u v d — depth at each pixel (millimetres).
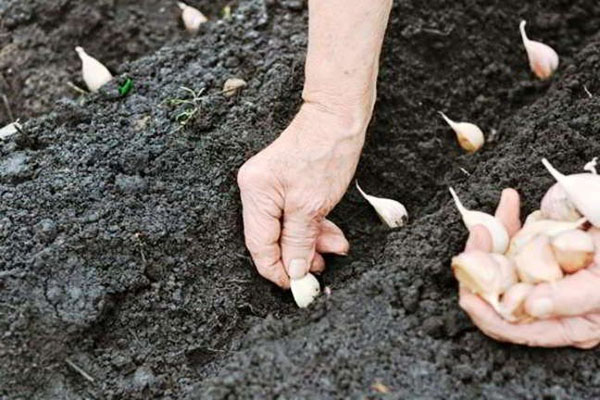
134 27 1317
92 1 1318
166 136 1118
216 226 1073
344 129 1007
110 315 1032
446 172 1186
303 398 937
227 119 1136
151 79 1192
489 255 945
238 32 1227
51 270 1017
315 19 978
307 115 1016
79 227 1042
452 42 1250
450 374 952
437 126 1214
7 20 1319
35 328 995
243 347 1003
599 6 1297
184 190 1083
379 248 1100
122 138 1118
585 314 930
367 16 968
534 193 1076
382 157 1176
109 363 1018
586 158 1096
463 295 949
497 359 959
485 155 1180
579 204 969
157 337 1038
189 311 1048
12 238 1032
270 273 1038
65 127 1143
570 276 928
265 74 1171
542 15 1293
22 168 1089
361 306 993
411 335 973
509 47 1276
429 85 1229
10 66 1294
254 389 949
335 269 1086
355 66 986
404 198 1170
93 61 1232
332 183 1020
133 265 1041
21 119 1261
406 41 1230
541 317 919
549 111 1172
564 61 1254
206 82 1175
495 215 1021
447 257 1014
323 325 984
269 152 1015
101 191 1073
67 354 1003
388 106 1197
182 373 1025
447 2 1260
